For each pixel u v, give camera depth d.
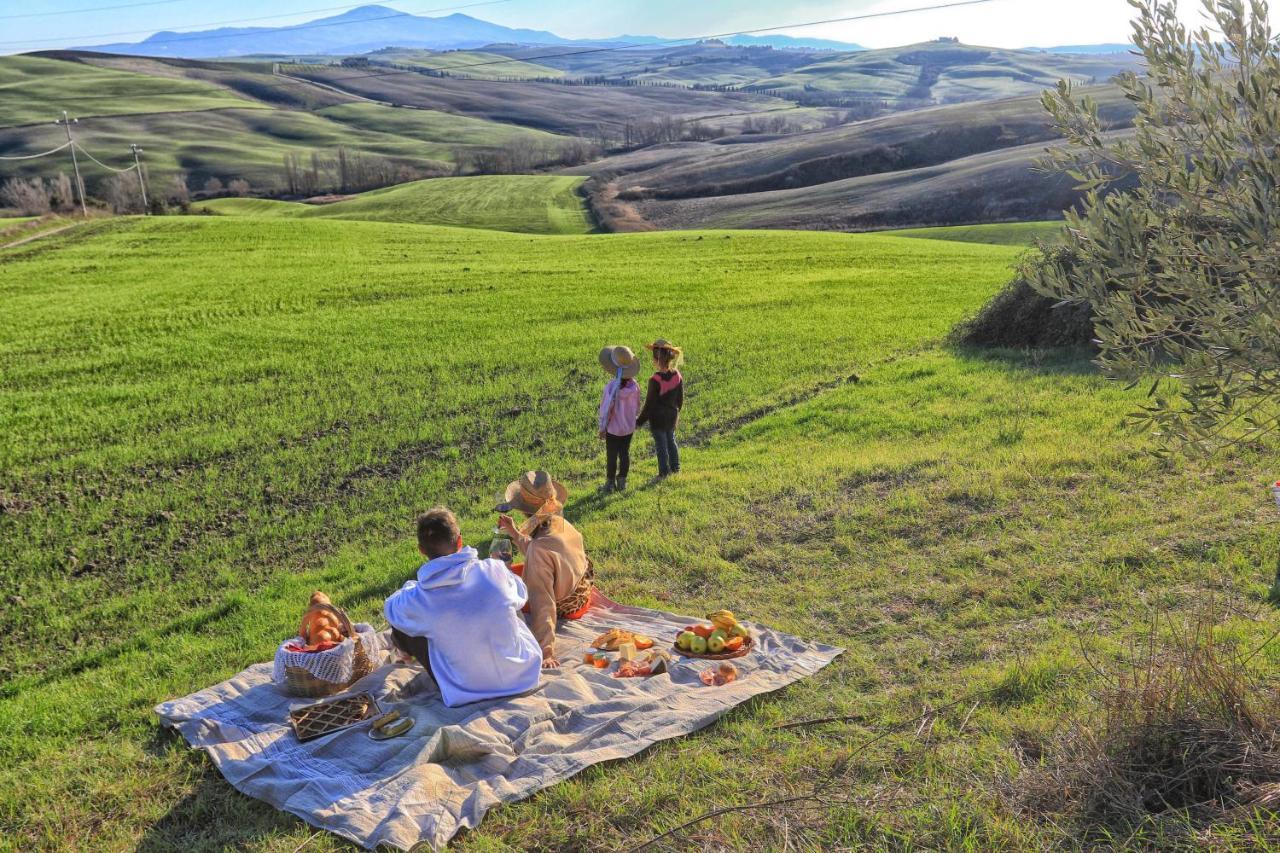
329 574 10.80
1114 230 4.54
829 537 9.87
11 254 43.97
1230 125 4.19
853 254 43.50
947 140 148.62
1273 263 4.03
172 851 4.99
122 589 11.28
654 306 29.72
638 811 5.03
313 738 5.86
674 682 6.58
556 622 7.81
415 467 15.63
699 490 12.04
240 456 16.52
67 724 6.81
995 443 12.80
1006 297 20.42
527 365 22.45
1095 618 7.33
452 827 4.94
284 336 26.31
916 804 4.83
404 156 199.62
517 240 53.12
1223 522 8.85
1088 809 4.54
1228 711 4.93
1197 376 4.23
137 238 49.22
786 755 5.55
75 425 18.53
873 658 7.00
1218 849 3.99
